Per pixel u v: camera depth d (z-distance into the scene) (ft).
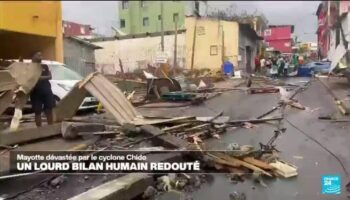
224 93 61.21
